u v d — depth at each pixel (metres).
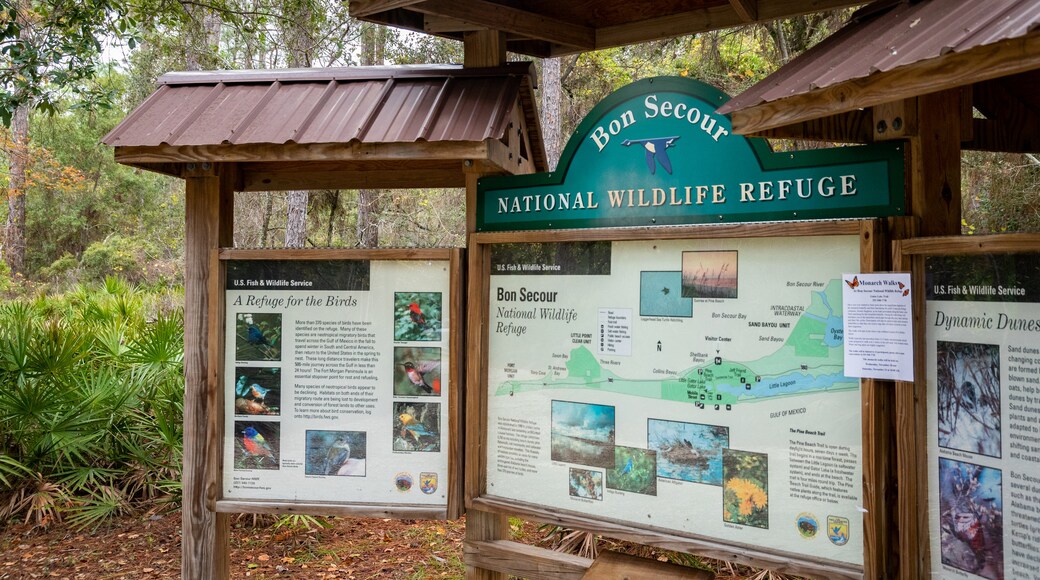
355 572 4.81
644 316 2.80
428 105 3.11
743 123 2.23
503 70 3.26
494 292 3.17
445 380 3.26
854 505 2.35
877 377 2.24
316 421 3.35
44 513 5.59
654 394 2.77
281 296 3.38
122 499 5.78
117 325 7.11
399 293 3.30
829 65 2.10
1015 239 1.89
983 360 2.02
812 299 2.44
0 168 21.48
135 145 3.07
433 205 16.48
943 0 2.04
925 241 2.12
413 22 3.39
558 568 3.02
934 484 2.15
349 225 16.80
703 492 2.66
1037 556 1.89
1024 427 1.92
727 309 2.61
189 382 3.48
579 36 3.59
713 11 3.36
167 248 23.88
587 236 2.87
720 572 4.73
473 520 3.26
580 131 2.96
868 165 2.36
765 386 2.53
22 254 21.91
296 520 5.53
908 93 1.78
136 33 7.89
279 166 3.85
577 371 2.96
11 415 5.66
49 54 6.66
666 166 2.77
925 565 2.16
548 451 3.03
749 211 2.60
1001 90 3.37
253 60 13.30
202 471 3.46
